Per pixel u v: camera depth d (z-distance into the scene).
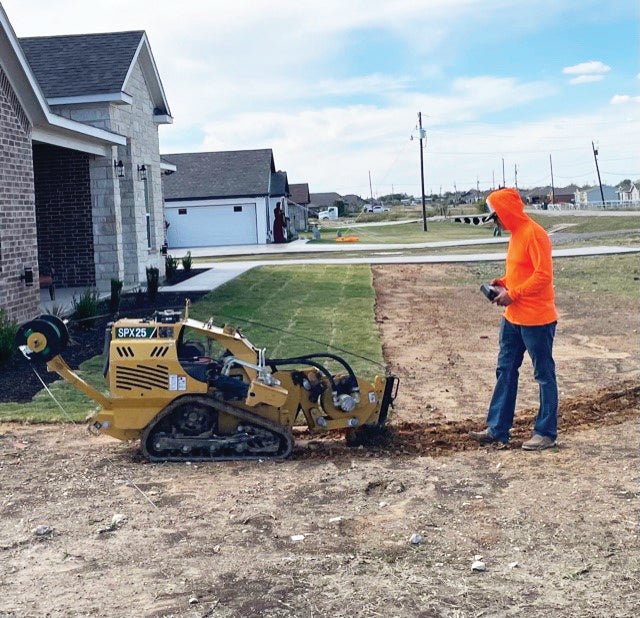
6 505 6.99
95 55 23.70
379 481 7.50
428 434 9.10
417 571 5.57
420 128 71.25
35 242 16.67
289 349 13.93
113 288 17.78
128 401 8.09
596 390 11.23
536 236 8.46
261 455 8.23
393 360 13.50
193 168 59.28
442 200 171.75
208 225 57.75
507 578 5.45
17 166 15.95
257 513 6.70
